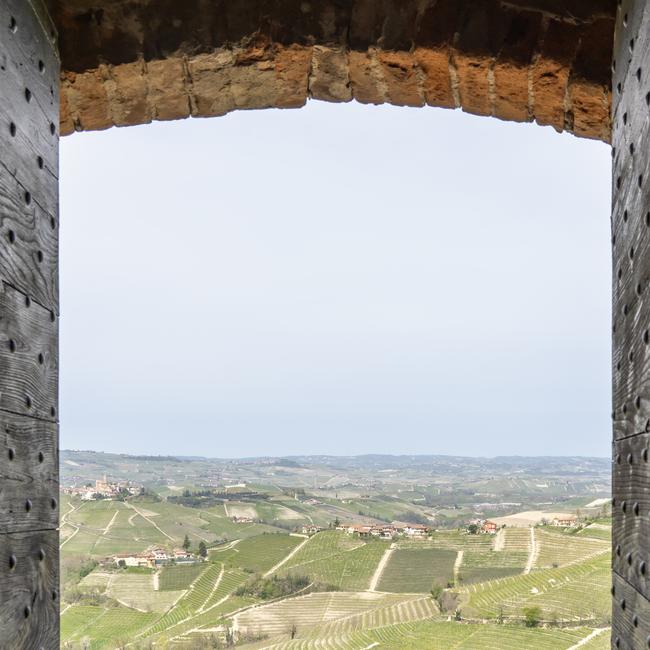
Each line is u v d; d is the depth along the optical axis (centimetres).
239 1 224
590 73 212
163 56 220
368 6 222
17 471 150
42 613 162
